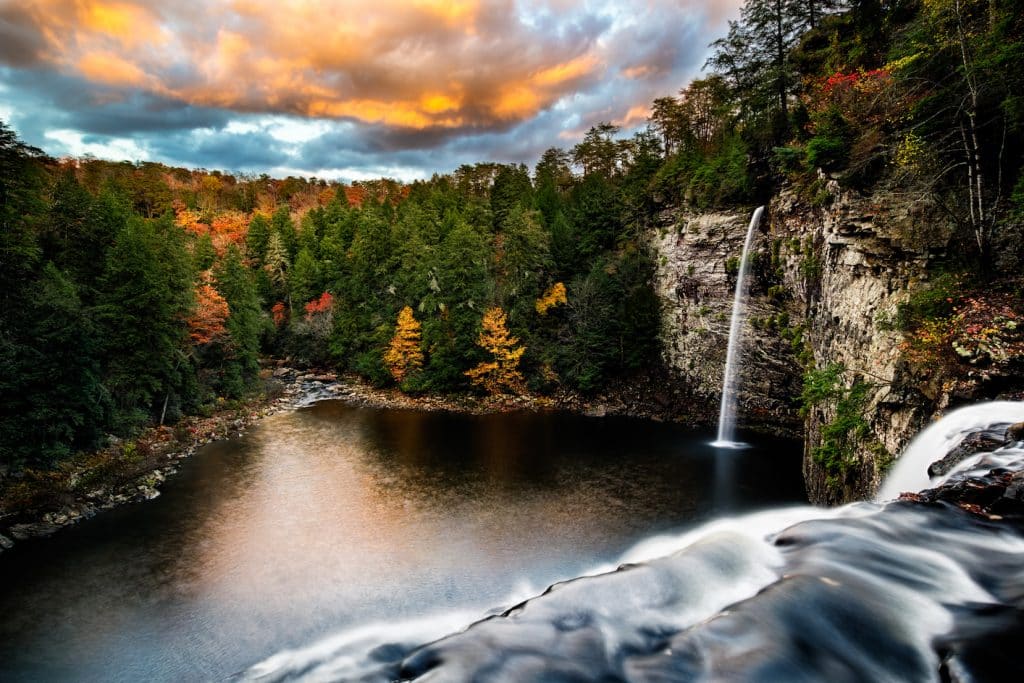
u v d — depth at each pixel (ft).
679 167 149.89
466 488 85.92
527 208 192.24
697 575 20.01
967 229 50.11
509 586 57.41
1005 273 45.32
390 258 187.73
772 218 111.24
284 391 166.30
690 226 137.49
